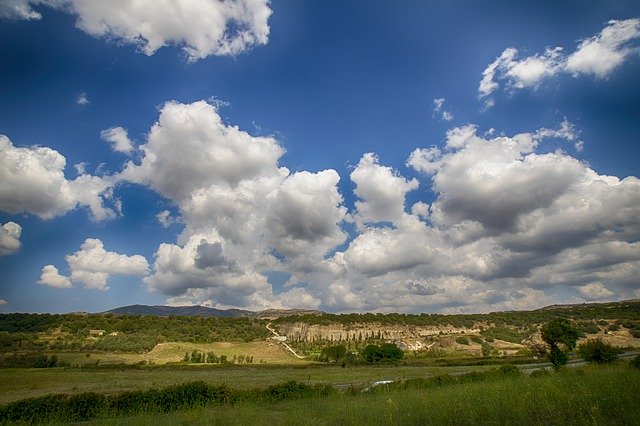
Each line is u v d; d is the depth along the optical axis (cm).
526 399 1384
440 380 3781
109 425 1908
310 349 19388
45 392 6331
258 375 9288
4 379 8850
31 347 15188
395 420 1322
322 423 1541
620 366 3145
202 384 3275
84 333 17800
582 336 16138
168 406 2933
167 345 16838
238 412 2039
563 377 2380
